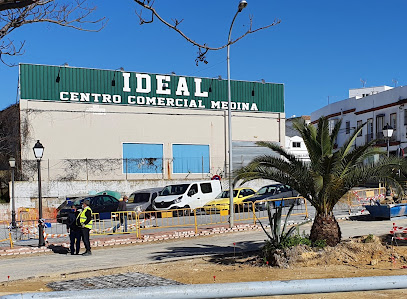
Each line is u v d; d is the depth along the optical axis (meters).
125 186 35.03
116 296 1.96
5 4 5.07
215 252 15.98
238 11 16.77
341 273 12.05
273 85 44.38
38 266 14.70
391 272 11.91
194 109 40.62
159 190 30.92
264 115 43.66
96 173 35.81
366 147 14.00
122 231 21.98
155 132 38.88
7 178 33.75
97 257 16.03
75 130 35.88
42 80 34.97
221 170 41.09
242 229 21.12
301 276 11.82
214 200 28.06
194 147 40.34
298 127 14.98
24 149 33.66
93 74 36.88
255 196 27.84
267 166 14.61
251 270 12.98
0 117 35.53
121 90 37.81
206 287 2.07
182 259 14.97
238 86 42.66
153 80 39.09
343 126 54.75
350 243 14.30
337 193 14.27
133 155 37.91
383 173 13.83
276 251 13.63
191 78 40.69
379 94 48.34
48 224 26.50
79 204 28.00
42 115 34.75
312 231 14.52
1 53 6.75
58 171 34.56
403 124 44.31
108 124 37.16
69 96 35.84
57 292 1.95
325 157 13.61
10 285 11.98
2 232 24.20
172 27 6.34
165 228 22.92
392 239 15.30
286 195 27.80
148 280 11.91
